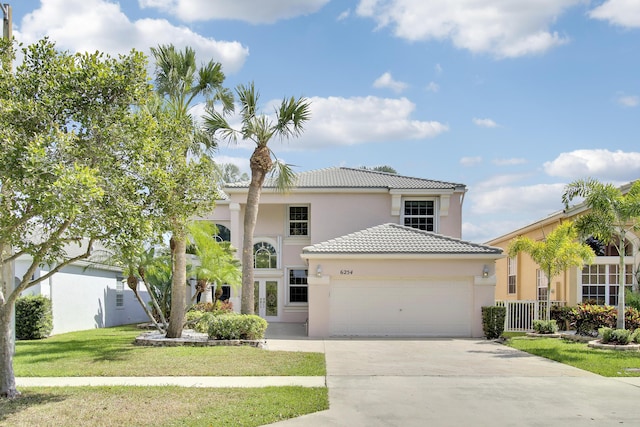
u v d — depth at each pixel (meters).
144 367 12.30
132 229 8.73
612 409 9.02
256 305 26.94
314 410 8.76
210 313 19.58
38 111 8.45
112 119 8.99
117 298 27.25
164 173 9.33
